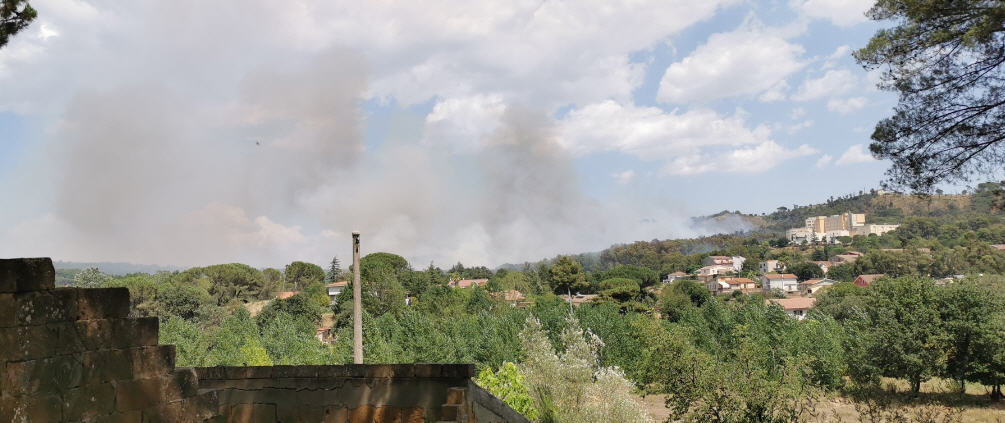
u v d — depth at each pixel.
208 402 4.88
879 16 13.07
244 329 47.75
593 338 25.25
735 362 18.31
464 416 5.23
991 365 34.00
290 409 5.77
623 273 141.12
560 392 18.05
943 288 37.81
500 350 36.69
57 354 3.86
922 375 34.22
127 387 4.29
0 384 3.53
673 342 19.02
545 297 110.06
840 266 168.38
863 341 36.94
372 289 81.25
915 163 13.09
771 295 145.88
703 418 17.44
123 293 4.36
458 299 82.25
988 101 12.27
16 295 3.67
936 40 12.05
